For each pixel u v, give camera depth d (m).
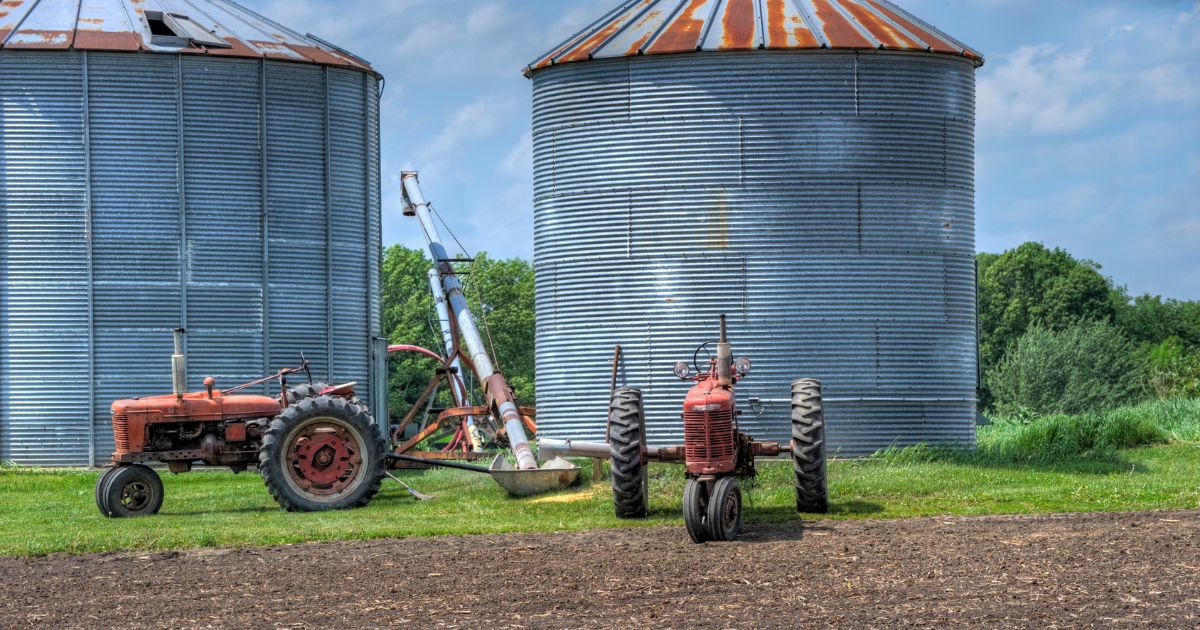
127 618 11.29
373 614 11.23
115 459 19.28
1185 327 105.62
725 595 11.63
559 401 23.73
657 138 23.20
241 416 20.08
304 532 16.12
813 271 22.97
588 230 23.55
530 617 10.98
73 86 26.05
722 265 22.95
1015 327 91.06
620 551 14.22
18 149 25.95
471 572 13.09
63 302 26.02
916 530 15.18
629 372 23.19
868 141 23.19
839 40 23.02
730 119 23.00
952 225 23.75
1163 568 12.34
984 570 12.42
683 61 23.12
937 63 23.62
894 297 23.20
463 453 25.45
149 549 15.16
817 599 11.35
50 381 25.97
